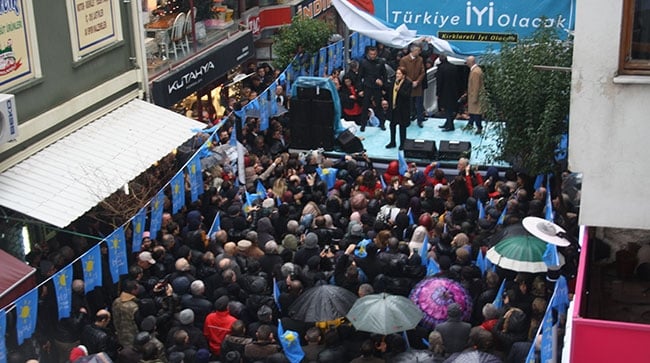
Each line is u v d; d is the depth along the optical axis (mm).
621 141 10156
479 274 15312
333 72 25219
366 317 13523
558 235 14227
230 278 15320
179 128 20281
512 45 18844
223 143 20547
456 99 23328
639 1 9781
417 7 22219
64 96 18797
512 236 14914
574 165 10367
